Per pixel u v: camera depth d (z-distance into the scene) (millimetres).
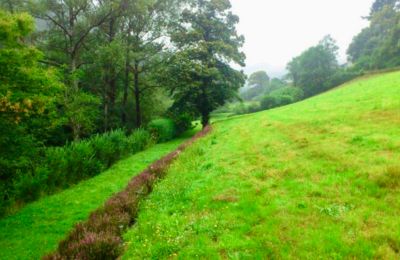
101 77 42656
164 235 9023
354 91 35719
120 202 12531
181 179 14750
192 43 44531
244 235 8242
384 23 95688
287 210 9094
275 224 8430
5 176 16812
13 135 15422
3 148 15375
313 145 15453
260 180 12062
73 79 30688
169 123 39719
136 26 44812
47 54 39000
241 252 7438
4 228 12688
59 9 37375
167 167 18438
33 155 17828
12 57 14258
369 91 31078
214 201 10750
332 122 20125
